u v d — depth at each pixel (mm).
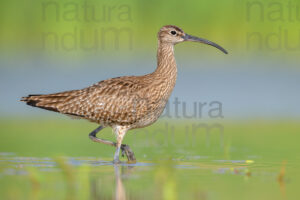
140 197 13477
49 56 37000
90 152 20422
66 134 24234
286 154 19781
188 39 20781
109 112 18969
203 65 36375
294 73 34781
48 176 15758
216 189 14352
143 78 19594
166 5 38469
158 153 20281
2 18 37906
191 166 17500
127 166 17594
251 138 23141
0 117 27281
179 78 33250
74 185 14672
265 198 13406
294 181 15359
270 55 37812
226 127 25484
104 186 14578
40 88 31281
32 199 13195
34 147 20984
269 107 28891
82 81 33094
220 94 30562
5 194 13656
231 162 18266
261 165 17750
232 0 38594
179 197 13500
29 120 26906
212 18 38562
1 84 31609
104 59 37156
